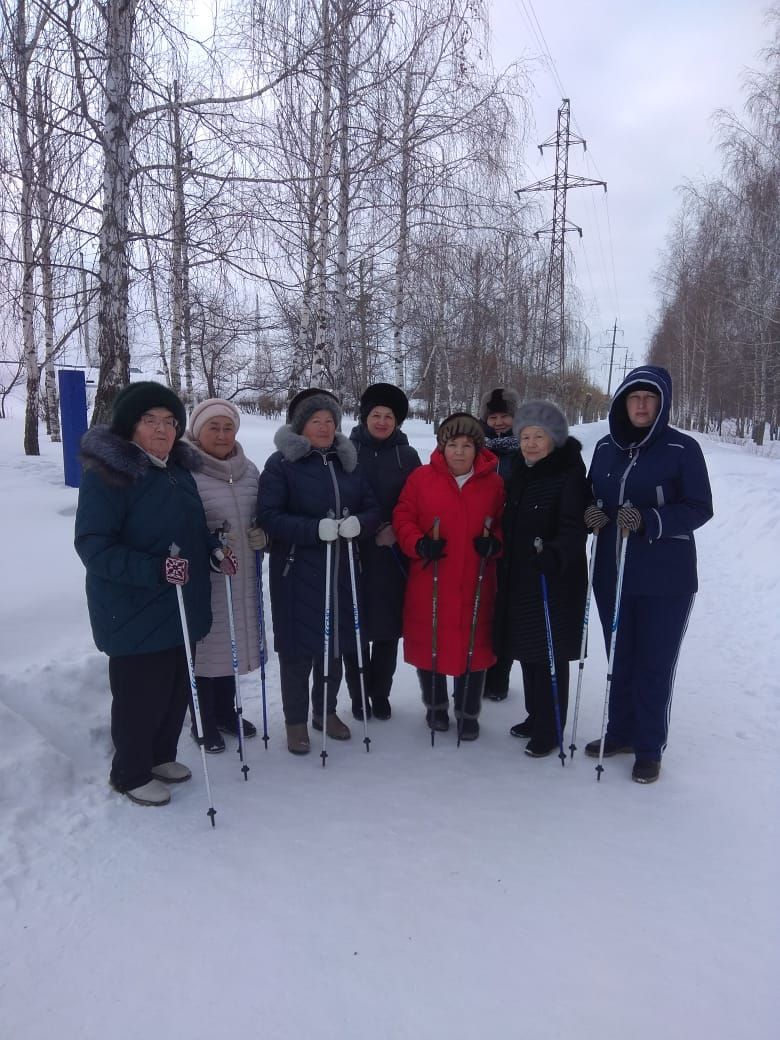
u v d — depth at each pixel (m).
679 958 1.95
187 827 2.56
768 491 8.35
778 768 3.07
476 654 3.30
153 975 1.85
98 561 2.49
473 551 3.25
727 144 18.66
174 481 2.75
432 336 14.52
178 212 6.29
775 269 18.45
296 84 6.45
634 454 2.98
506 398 4.24
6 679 3.10
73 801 2.64
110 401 5.52
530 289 18.28
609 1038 1.68
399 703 3.93
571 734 3.47
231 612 2.98
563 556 2.94
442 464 3.30
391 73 6.93
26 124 5.68
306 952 1.94
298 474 3.21
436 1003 1.77
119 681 2.66
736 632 5.00
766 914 2.14
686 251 27.38
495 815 2.69
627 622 3.08
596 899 2.19
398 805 2.76
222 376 9.78
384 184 7.91
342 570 3.26
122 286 5.50
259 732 3.49
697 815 2.70
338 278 7.60
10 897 2.11
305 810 2.71
